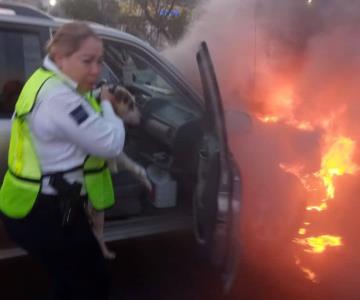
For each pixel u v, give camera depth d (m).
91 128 1.93
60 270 2.08
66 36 1.92
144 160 3.43
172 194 3.23
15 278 3.16
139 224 3.08
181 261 3.49
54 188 1.99
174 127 3.10
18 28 2.75
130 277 3.28
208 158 2.71
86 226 2.09
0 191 2.10
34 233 2.01
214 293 3.16
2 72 2.72
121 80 3.49
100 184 2.13
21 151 1.99
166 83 3.32
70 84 1.96
